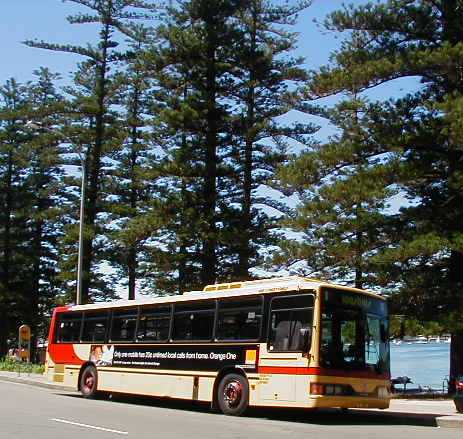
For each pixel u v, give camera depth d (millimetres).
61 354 23375
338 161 25969
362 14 25859
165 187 41656
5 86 54938
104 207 45344
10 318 57625
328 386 14836
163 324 19250
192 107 36125
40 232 56500
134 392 19750
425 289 24156
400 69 24453
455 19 25922
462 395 17141
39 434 12328
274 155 36938
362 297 15953
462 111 22219
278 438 12305
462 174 23953
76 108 45531
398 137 25156
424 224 24891
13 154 53719
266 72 37781
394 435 13102
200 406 20000
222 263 36656
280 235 36562
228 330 17156
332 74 25797
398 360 62969
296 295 15680
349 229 25188
